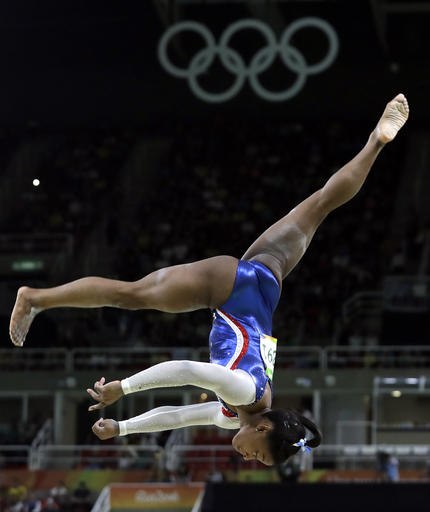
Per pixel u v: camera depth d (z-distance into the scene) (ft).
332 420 153.89
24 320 38.27
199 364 36.22
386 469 119.85
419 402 159.53
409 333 154.40
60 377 153.89
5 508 119.65
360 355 155.63
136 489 115.03
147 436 141.38
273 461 38.06
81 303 38.70
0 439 142.61
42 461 135.13
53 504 117.08
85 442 161.68
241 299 39.14
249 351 38.29
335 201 41.70
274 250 41.22
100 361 153.69
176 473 125.59
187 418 39.63
